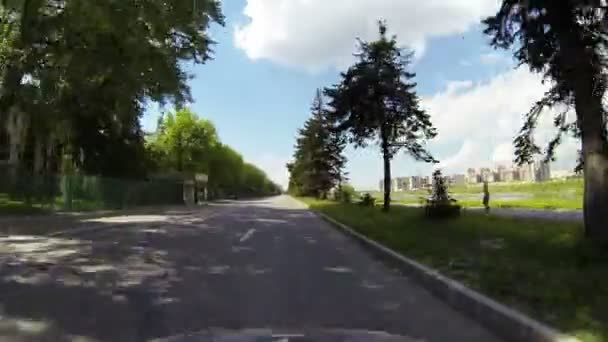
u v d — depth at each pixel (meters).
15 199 34.44
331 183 91.38
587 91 11.92
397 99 34.25
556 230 16.39
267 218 36.47
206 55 32.84
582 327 6.36
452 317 8.03
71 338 6.66
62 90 29.59
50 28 22.41
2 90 26.92
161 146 90.31
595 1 10.91
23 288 9.98
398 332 7.11
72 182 39.84
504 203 40.62
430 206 24.12
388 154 35.25
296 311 8.23
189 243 18.56
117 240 19.62
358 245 18.56
